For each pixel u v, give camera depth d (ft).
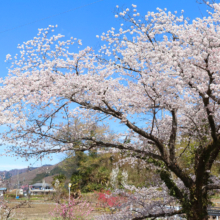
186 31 17.42
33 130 19.44
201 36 16.46
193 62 16.44
